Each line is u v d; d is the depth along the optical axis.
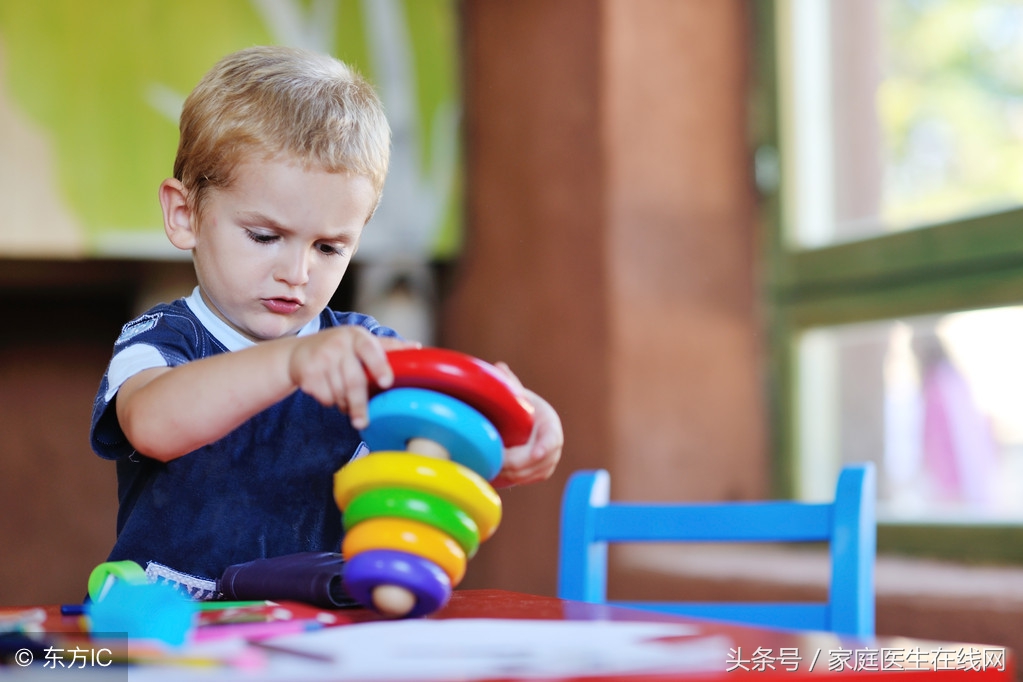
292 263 1.19
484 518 0.86
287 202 1.17
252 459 1.27
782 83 2.90
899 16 2.67
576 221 2.99
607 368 2.85
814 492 2.82
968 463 2.43
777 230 2.91
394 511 0.82
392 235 3.35
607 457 2.84
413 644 0.63
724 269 2.95
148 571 1.20
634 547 2.80
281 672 0.55
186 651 0.61
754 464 2.91
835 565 1.28
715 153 2.97
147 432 0.97
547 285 3.09
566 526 1.47
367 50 3.32
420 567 0.80
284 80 1.20
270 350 0.93
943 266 2.46
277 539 1.26
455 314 3.47
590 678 0.55
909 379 2.59
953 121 2.51
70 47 3.08
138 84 3.13
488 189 3.34
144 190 3.13
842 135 2.82
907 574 2.24
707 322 2.91
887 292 2.60
